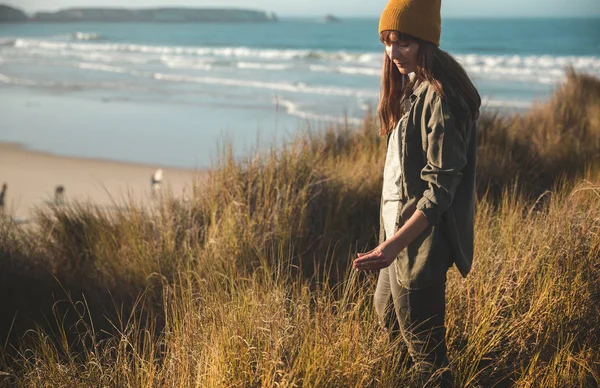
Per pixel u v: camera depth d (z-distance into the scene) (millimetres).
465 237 2176
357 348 2357
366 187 4590
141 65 38969
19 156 12719
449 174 1996
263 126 15555
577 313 2791
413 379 2348
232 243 3754
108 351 2596
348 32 117250
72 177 10758
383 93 2359
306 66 37719
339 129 6859
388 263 2027
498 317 2787
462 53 55781
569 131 7320
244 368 2311
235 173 4434
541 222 3576
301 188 4324
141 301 3467
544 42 71000
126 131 15570
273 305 2666
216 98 22047
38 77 30344
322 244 3932
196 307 2891
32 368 2646
